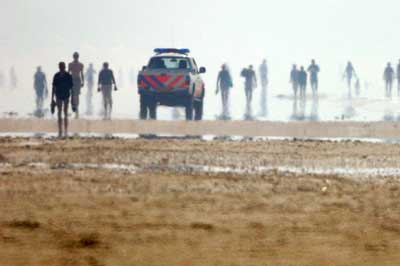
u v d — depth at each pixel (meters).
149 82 118.94
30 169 53.25
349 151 68.88
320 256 27.80
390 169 55.81
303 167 56.72
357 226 32.69
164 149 69.81
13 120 121.75
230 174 51.09
